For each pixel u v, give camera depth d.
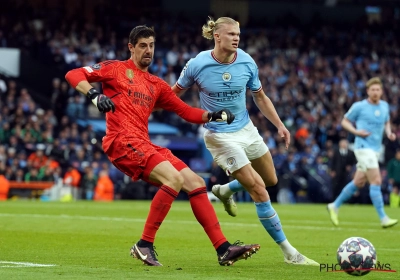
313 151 49.41
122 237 17.67
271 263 12.93
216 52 13.85
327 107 57.94
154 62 58.88
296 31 67.81
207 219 12.13
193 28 63.78
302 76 61.34
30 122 44.66
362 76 63.47
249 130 14.08
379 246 16.70
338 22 71.69
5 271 10.87
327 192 45.06
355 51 67.44
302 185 45.16
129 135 12.30
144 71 12.71
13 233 18.17
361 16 71.62
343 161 43.06
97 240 16.81
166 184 12.09
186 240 17.34
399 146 49.31
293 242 17.50
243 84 13.96
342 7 71.81
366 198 43.81
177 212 29.09
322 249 15.88
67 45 56.25
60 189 40.75
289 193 44.44
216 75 13.89
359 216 28.89
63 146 43.88
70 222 22.38
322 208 35.38
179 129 53.69
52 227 20.36
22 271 10.91
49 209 29.48
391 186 43.66
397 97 62.50
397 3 69.50
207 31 13.98
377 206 22.86
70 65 54.69
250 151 14.10
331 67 63.22
